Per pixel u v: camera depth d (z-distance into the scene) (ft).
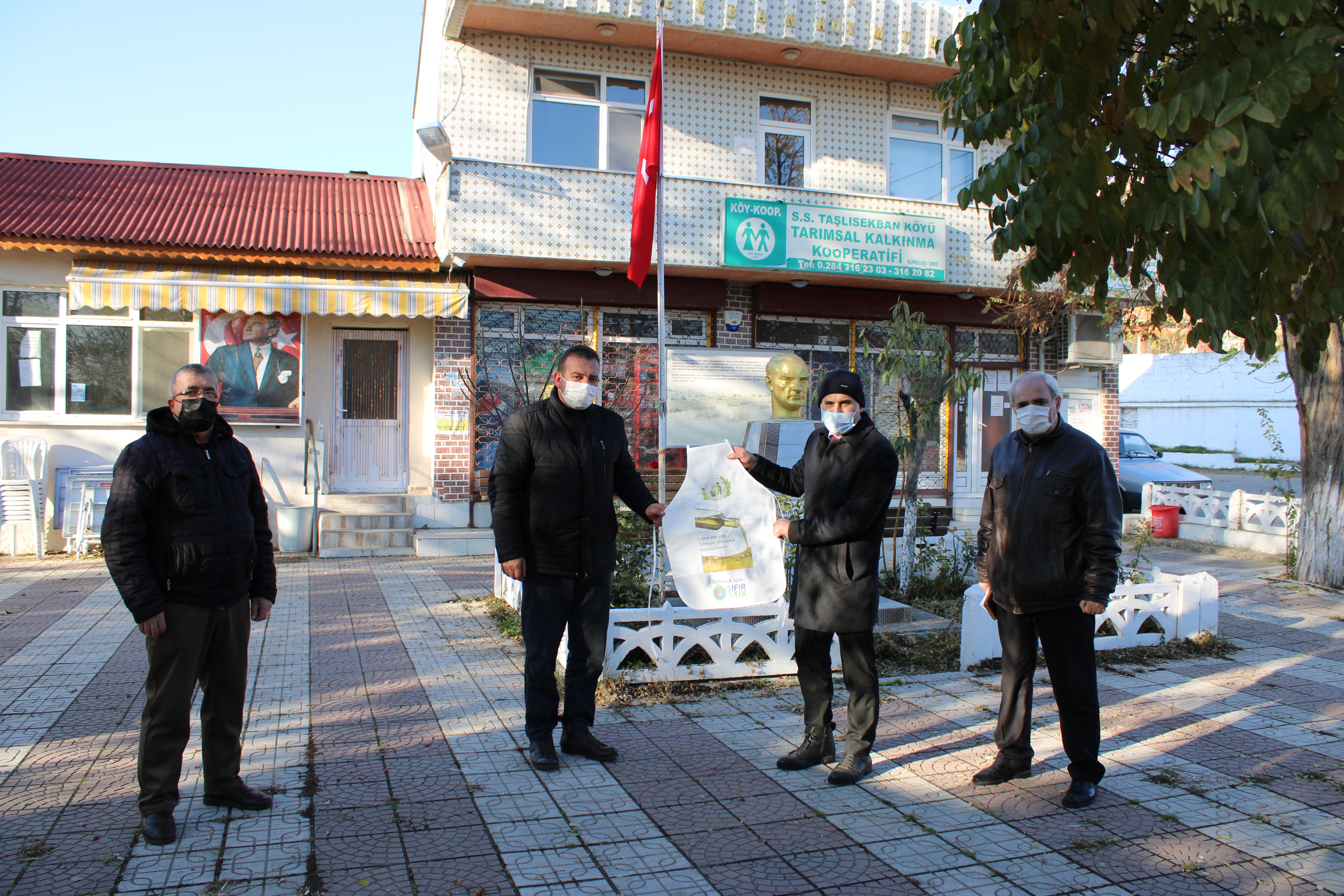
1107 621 23.38
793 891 11.02
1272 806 13.78
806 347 46.11
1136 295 42.96
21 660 21.13
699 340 44.55
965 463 49.83
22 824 12.42
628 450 16.15
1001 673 15.93
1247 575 35.94
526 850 11.93
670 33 40.32
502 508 14.88
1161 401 122.62
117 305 36.01
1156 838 12.64
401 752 15.44
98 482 38.17
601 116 41.91
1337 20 10.52
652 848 12.04
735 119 43.62
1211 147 9.71
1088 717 13.64
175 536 11.89
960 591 28.96
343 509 40.65
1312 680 20.92
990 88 14.07
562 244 39.11
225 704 12.73
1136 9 11.52
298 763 14.85
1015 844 12.35
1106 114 12.86
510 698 18.61
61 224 37.86
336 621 25.80
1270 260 11.05
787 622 20.38
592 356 15.16
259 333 39.55
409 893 10.75
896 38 42.80
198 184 46.09
